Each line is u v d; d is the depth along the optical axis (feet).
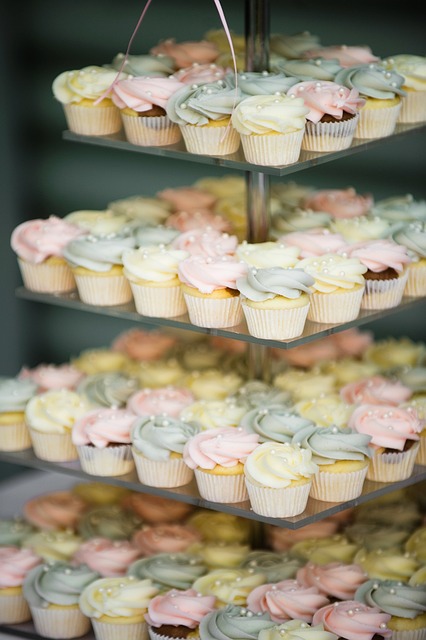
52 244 14.44
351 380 15.60
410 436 13.35
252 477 12.53
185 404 14.26
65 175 19.99
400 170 19.72
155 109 13.66
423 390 14.89
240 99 13.17
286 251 13.43
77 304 14.35
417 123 14.39
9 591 13.99
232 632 12.28
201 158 13.30
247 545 14.33
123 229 14.73
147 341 16.88
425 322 19.99
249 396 14.10
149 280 13.56
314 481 12.99
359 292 13.33
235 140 13.43
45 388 15.65
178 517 15.08
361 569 13.43
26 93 19.24
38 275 14.67
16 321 19.56
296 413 13.55
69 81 14.29
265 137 12.74
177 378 15.70
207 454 12.85
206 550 13.96
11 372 19.66
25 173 19.44
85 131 14.39
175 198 16.03
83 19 19.53
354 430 13.37
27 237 14.60
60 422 14.26
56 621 13.56
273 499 12.53
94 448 13.79
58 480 17.48
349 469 12.87
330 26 19.49
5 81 18.90
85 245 14.08
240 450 12.85
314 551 13.92
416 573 13.29
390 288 13.70
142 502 15.20
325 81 13.51
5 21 18.74
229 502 13.05
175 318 13.75
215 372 15.35
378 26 19.19
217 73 14.01
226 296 13.14
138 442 13.37
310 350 16.35
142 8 19.56
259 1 13.66
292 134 12.78
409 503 15.21
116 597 13.08
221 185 16.34
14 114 19.12
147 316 13.87
